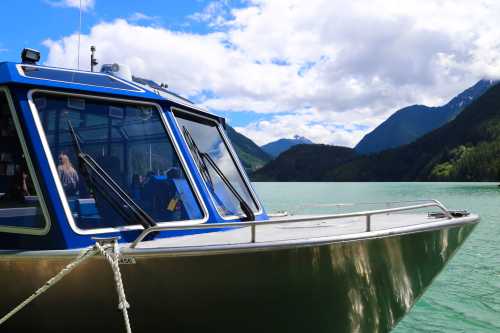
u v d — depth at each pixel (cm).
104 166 416
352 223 503
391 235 426
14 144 399
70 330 384
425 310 905
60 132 405
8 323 392
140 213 407
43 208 383
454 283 1107
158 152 447
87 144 413
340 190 9150
